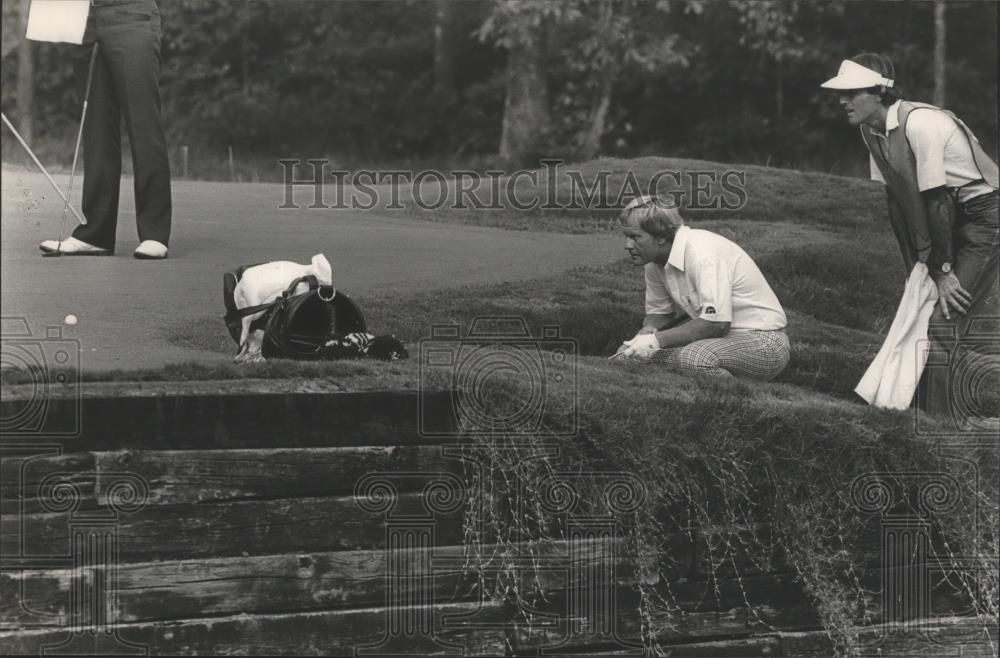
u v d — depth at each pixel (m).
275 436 12.88
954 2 37.31
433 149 43.97
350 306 15.05
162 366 14.59
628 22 40.25
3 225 26.19
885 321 23.11
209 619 12.66
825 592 14.14
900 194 16.12
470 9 47.25
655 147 39.75
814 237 27.11
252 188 34.81
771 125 38.69
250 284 15.37
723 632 14.03
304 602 12.92
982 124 35.09
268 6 47.84
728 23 40.47
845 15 38.91
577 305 21.14
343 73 46.47
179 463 12.59
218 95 46.94
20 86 58.66
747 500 13.90
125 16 23.05
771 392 15.24
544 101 41.56
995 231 16.05
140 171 23.20
